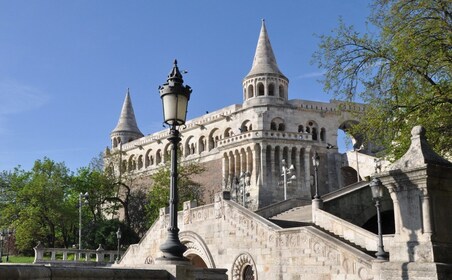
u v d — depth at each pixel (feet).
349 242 80.07
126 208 242.58
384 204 104.12
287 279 80.12
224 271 40.91
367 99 63.82
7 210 201.87
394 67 58.75
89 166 243.19
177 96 34.65
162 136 287.48
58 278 25.35
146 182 286.25
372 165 223.10
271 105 233.35
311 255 74.69
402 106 60.49
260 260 88.43
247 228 93.56
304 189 219.41
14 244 220.84
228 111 250.16
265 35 249.14
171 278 30.37
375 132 63.21
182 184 214.28
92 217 232.32
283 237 82.38
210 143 257.55
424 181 32.19
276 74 239.71
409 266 32.07
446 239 32.42
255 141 216.13
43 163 214.28
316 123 242.99
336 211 98.37
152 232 128.57
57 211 200.03
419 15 59.41
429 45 58.18
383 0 64.03
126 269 28.66
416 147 33.83
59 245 226.17
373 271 59.88
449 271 30.89
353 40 65.41
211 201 236.84
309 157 223.30
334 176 237.66
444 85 58.90
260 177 212.84
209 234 106.11
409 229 33.01
